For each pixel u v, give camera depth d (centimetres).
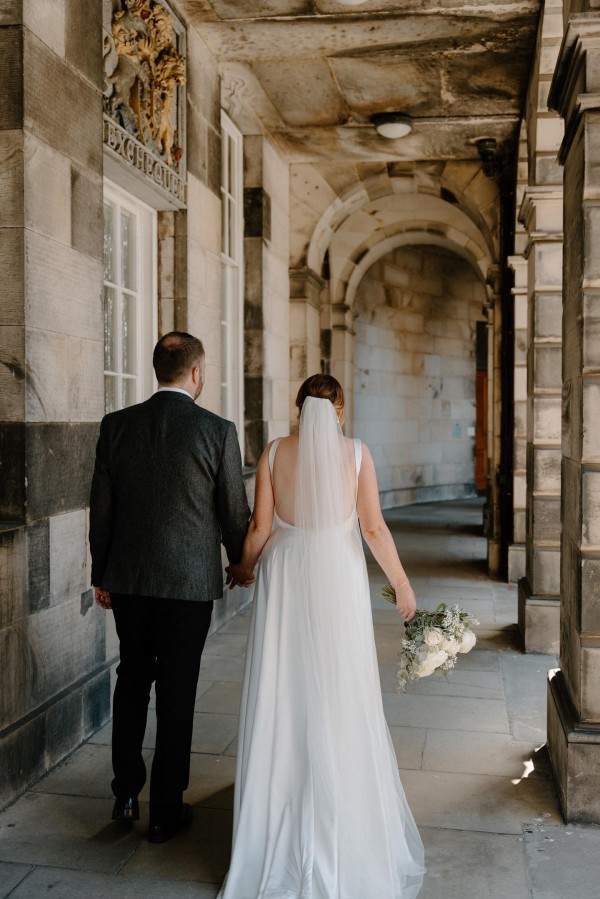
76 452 354
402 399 1448
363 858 241
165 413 276
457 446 1595
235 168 675
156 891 252
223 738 377
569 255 329
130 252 496
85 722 364
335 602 249
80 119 355
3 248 312
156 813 279
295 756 247
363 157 788
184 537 271
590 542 292
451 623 256
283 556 255
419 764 350
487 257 1177
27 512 315
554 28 496
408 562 870
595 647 295
